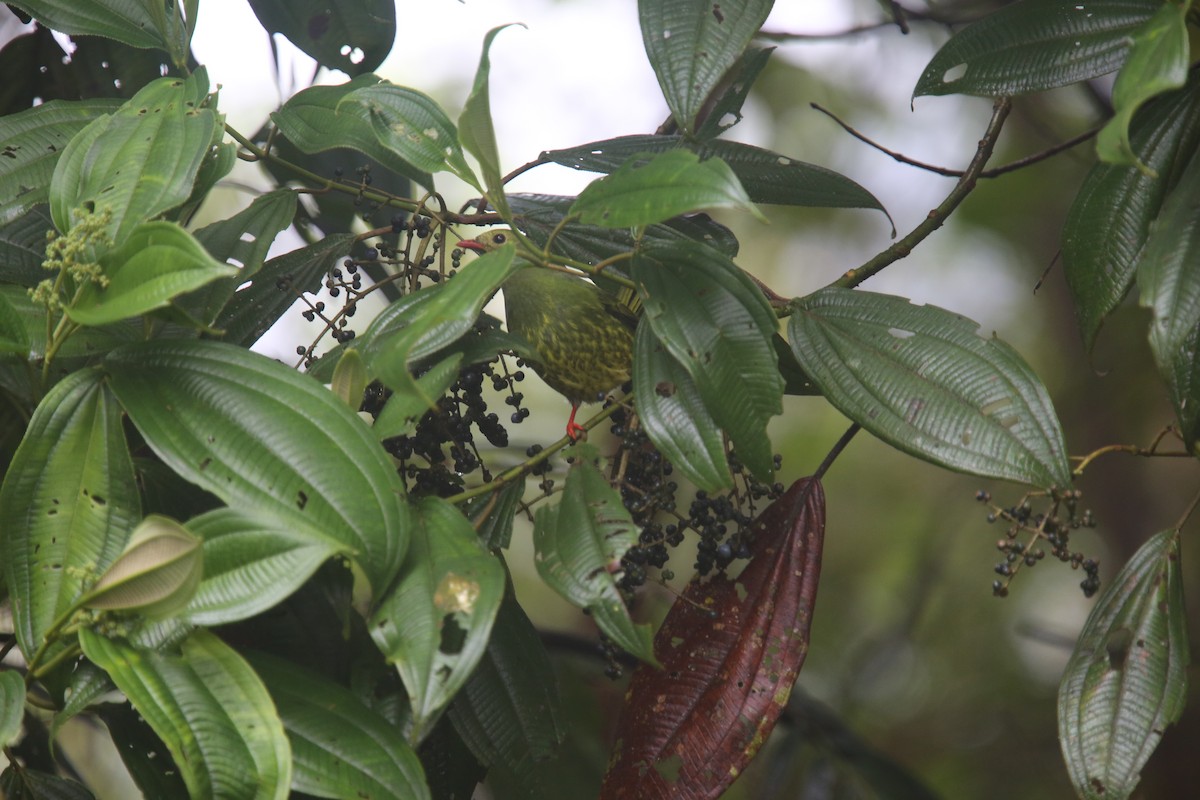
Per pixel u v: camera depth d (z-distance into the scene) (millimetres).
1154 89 4273
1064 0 4496
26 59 4719
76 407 4359
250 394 4348
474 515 4473
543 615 7746
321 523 4316
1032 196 8117
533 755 4480
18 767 4426
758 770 5949
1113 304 4473
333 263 4535
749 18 4438
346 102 4480
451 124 4379
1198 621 7715
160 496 4469
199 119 4391
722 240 4625
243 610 4289
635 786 4441
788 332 4465
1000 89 4496
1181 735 6922
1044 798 8516
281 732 4293
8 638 4457
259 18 4656
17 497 4348
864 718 8781
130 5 4488
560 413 7477
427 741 4512
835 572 8906
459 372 4484
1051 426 4402
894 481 8953
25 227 4523
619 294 4758
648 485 4488
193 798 4277
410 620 4312
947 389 4422
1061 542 4426
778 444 9047
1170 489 8219
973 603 8906
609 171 4598
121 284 4309
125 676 4289
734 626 4465
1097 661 4469
